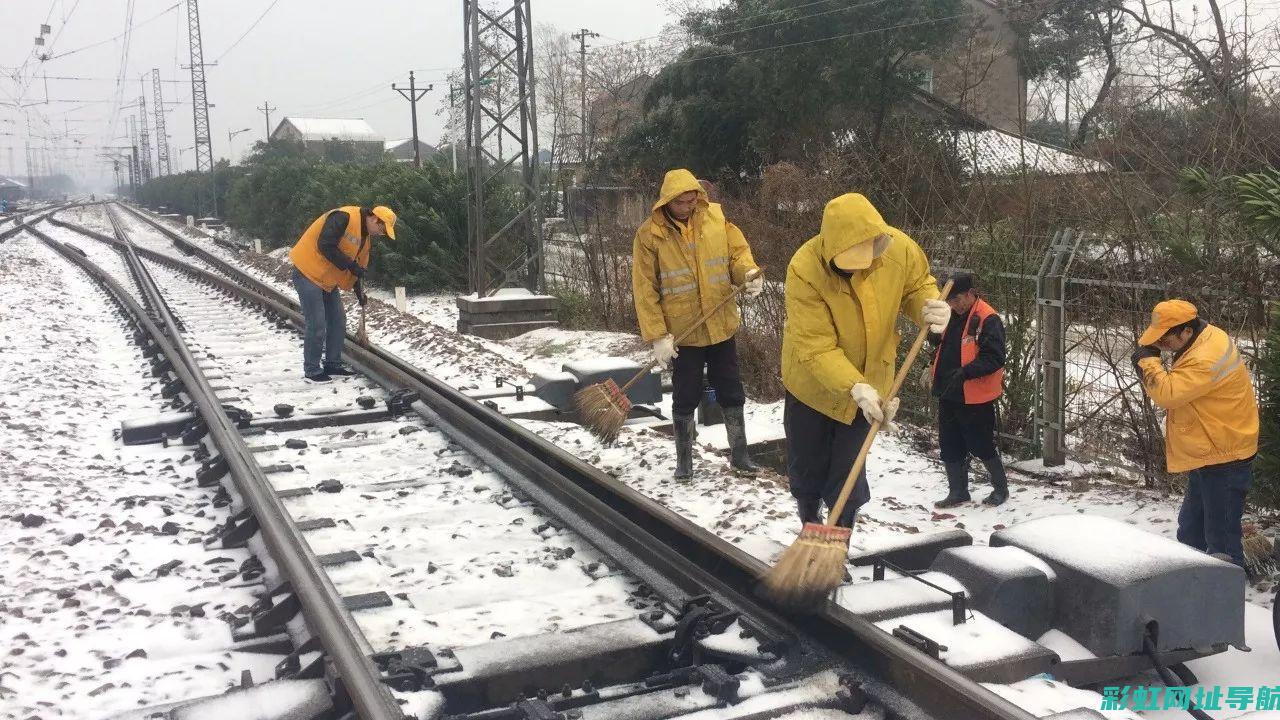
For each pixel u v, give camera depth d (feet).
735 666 11.92
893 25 90.63
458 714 11.07
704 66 101.14
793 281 12.68
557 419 26.45
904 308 13.52
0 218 177.06
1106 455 23.53
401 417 25.39
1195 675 12.99
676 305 19.35
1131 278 22.35
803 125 93.56
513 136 50.31
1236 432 14.99
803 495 14.47
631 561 14.87
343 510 17.74
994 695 9.82
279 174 108.88
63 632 12.80
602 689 11.62
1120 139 25.43
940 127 57.72
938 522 19.93
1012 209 29.76
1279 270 19.36
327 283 30.22
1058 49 74.64
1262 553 16.42
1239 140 22.56
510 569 14.87
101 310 52.60
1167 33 31.81
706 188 20.51
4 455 21.27
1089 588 12.34
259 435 23.49
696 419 26.55
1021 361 26.96
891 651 10.75
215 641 12.67
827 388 12.44
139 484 19.63
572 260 56.54
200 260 94.17
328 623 11.69
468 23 48.16
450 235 64.13
